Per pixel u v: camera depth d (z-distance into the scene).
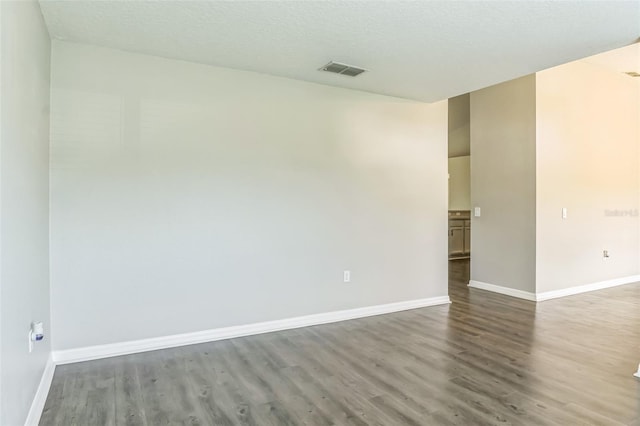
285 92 3.81
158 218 3.28
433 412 2.29
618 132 5.81
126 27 2.73
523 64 3.40
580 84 5.32
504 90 5.22
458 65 3.43
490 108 5.39
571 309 4.52
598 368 2.90
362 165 4.29
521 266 5.06
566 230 5.18
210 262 3.49
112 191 3.12
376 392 2.54
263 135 3.72
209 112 3.47
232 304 3.59
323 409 2.33
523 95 5.00
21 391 1.95
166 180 3.31
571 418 2.22
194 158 3.41
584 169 5.38
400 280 4.56
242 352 3.22
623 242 5.93
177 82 3.34
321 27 2.69
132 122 3.18
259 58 3.30
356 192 4.25
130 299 3.18
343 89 4.14
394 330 3.80
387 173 4.45
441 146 4.84
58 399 2.44
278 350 3.27
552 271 5.05
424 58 3.26
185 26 2.70
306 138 3.94
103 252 3.09
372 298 4.38
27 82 2.16
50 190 2.91
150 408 2.34
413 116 4.62
